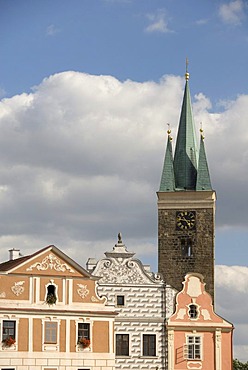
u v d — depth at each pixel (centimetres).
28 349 12612
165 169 16975
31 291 12794
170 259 16600
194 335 13638
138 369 13438
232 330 13688
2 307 12575
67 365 12762
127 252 13812
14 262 13188
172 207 16750
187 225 16662
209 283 16438
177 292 13775
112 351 13012
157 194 16788
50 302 12838
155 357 13512
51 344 12738
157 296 13712
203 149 17012
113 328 13100
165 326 13600
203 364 13562
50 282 12900
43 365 12650
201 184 16775
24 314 12681
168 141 17175
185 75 17838
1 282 12688
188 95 17712
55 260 12988
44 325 12750
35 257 12888
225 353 13625
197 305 13725
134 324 13575
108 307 13138
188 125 17450
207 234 16612
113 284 13662
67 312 12875
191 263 16538
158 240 16675
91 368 12875
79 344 12850
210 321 13688
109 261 13762
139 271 13762
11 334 12594
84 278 13088
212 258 16525
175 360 13538
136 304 13650
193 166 17162
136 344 13525
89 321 12975
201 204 16688
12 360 12512
